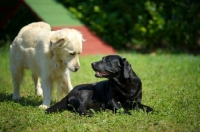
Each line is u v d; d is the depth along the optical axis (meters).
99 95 10.68
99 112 10.11
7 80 15.52
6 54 21.47
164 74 15.80
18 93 12.50
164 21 24.45
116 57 10.48
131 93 10.39
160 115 9.75
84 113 10.01
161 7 24.58
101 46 23.42
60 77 11.30
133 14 25.02
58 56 10.80
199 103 10.79
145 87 13.21
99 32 25.08
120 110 9.94
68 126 9.12
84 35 23.59
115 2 24.91
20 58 12.09
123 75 10.27
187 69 16.83
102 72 10.35
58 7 24.84
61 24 22.88
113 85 10.38
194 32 24.84
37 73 11.69
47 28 12.37
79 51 10.62
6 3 24.20
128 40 25.84
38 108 10.74
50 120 9.60
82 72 17.12
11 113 10.34
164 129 8.86
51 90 11.43
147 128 8.88
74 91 10.59
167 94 12.04
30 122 9.46
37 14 22.89
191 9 24.45
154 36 24.80
